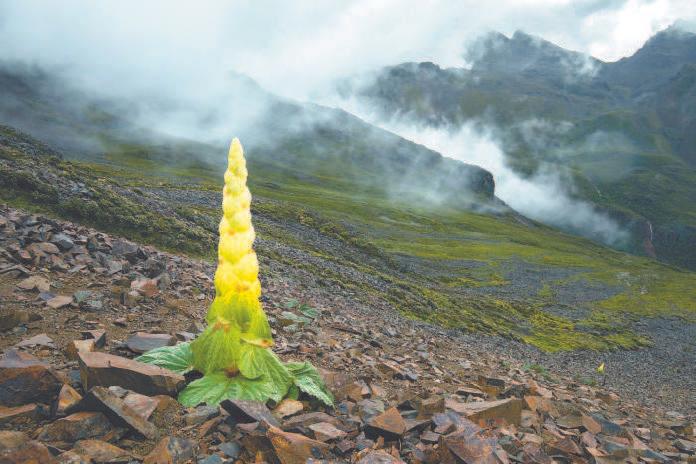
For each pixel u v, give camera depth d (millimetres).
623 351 57625
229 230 5520
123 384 5324
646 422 12922
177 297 11484
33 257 10727
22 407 4629
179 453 4340
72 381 5484
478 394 9547
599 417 9008
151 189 78750
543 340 50062
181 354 6223
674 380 43719
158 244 20797
